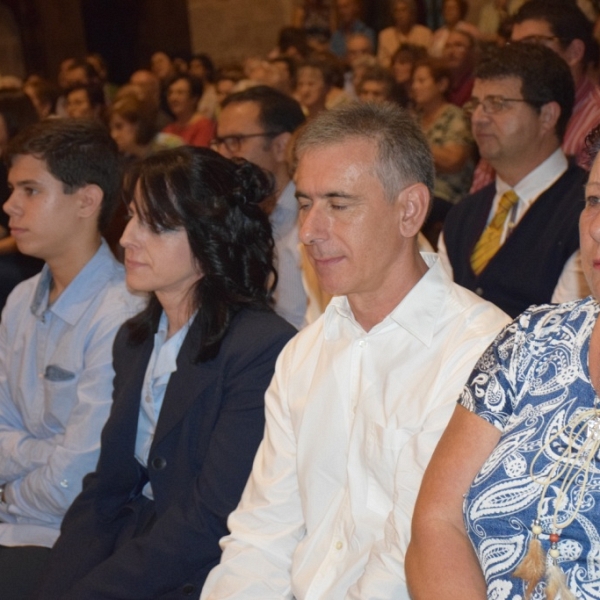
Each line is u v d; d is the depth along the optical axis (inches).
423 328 82.7
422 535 67.6
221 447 95.4
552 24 184.2
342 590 81.4
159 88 385.4
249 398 96.4
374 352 84.6
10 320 126.5
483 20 359.6
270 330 98.5
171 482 98.7
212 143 179.5
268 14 487.8
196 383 98.5
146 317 107.0
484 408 67.1
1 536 113.6
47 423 120.4
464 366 79.4
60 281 123.3
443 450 69.2
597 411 61.7
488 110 138.3
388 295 84.7
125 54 548.7
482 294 138.9
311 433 86.4
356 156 81.7
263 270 103.3
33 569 109.4
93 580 94.8
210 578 87.3
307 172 83.5
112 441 103.7
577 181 133.7
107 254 123.0
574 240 129.2
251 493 90.1
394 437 80.8
